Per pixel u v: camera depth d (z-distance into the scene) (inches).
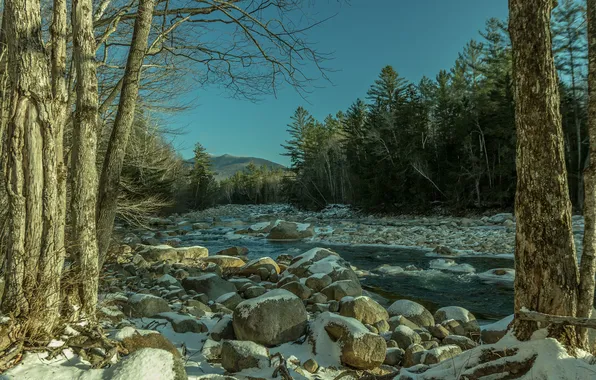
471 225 1018.1
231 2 269.7
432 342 212.2
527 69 125.8
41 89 141.6
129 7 246.5
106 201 206.5
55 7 151.8
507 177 1263.5
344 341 175.6
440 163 1424.7
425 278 438.3
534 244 126.0
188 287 328.8
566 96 1125.1
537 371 115.1
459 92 1669.5
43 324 133.6
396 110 1574.8
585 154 1119.0
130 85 214.4
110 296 239.3
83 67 163.5
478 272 464.4
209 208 2490.2
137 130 523.2
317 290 339.0
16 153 137.9
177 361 120.0
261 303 195.9
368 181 1556.3
